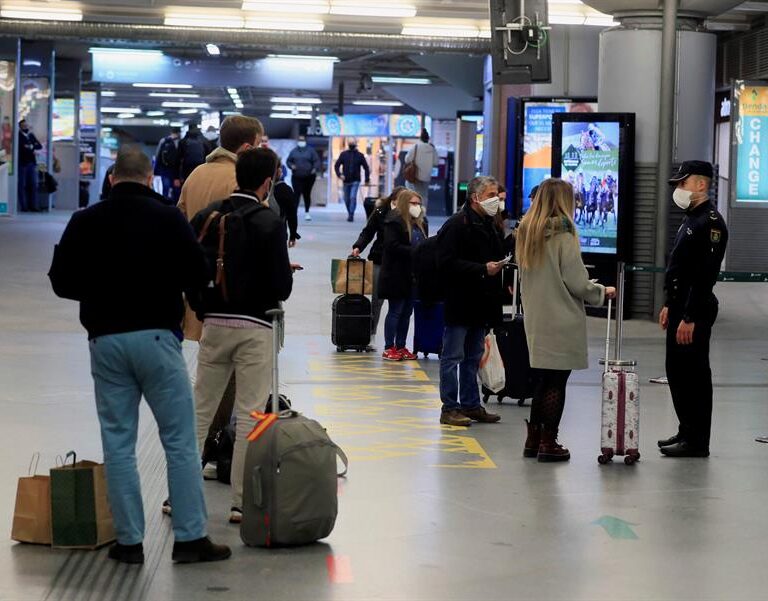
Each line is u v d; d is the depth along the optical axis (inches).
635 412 326.6
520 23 673.0
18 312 613.9
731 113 781.3
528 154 877.8
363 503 281.7
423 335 515.2
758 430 380.5
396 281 509.4
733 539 258.2
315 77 1588.3
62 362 478.0
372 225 531.8
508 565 237.8
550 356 324.2
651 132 678.5
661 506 284.5
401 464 322.3
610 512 278.1
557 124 681.6
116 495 232.5
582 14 895.1
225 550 237.8
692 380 339.3
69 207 1679.4
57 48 1577.3
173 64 1563.7
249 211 256.8
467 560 240.4
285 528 243.0
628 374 327.6
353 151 1418.6
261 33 1099.9
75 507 241.9
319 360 509.4
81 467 250.1
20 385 426.0
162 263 228.2
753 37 892.0
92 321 229.9
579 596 220.7
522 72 682.8
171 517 252.4
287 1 1005.2
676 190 343.3
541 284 324.8
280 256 256.1
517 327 415.5
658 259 667.4
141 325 228.5
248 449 245.6
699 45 682.8
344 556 241.0
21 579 224.1
